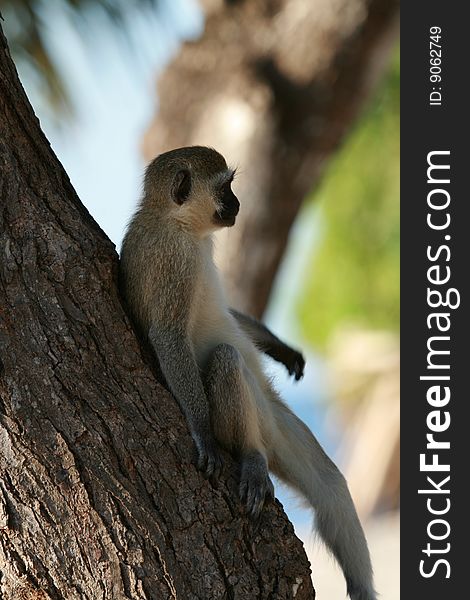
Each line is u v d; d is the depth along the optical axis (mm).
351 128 22891
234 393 12352
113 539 10234
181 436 10836
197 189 13641
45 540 10242
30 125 11172
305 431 14633
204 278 13617
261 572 10672
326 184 29953
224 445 12391
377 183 29625
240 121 22156
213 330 13719
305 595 10820
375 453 33562
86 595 10227
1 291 10492
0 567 10320
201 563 10430
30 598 10242
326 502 14367
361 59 22250
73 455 10297
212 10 22688
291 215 22672
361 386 33906
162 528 10383
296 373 15516
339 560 14375
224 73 22516
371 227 30391
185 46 22844
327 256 31266
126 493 10352
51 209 10914
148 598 10203
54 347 10508
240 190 22172
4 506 10273
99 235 11258
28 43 20203
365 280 31344
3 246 10578
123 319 10953
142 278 12844
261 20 22453
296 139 22375
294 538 11055
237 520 10797
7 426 10281
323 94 22281
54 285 10648
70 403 10414
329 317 32469
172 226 13320
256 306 22609
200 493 10719
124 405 10625
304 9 22250
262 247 22422
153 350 12453
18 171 10820
